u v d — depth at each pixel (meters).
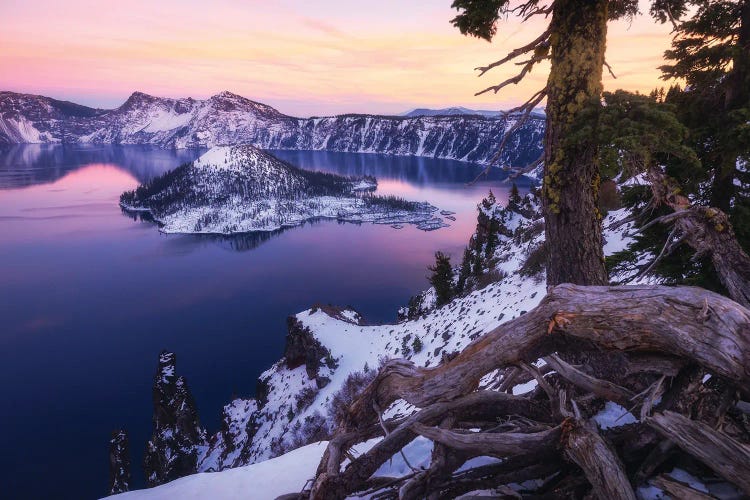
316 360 74.06
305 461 8.38
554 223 5.39
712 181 9.66
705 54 8.84
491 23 5.10
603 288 3.86
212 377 160.50
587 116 4.68
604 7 4.77
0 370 172.62
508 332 4.32
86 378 167.75
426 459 5.84
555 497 3.66
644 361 3.53
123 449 95.50
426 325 55.47
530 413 4.87
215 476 8.47
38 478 120.00
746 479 2.68
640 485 3.27
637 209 10.02
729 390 3.14
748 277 5.18
